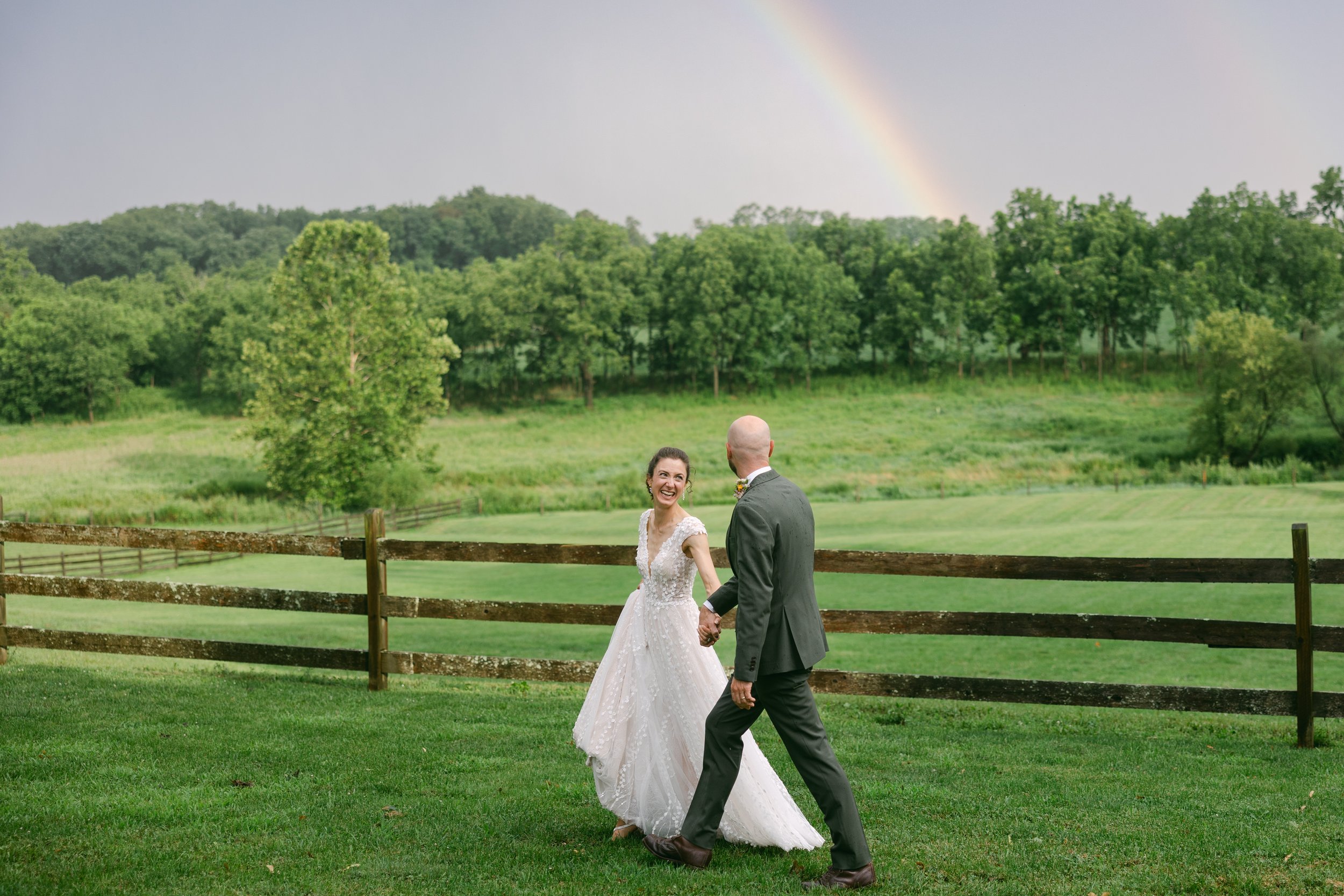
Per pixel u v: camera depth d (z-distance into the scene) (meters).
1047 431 88.56
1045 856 4.27
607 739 4.50
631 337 133.00
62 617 17.70
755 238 128.62
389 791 5.20
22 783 5.12
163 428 110.75
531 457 87.38
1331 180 124.12
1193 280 113.81
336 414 61.56
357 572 34.03
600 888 3.91
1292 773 5.82
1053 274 116.94
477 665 7.71
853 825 3.98
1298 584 6.58
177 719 6.65
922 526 45.12
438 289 137.38
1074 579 6.84
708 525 45.50
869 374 125.50
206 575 33.78
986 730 7.32
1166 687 6.77
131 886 3.82
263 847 4.30
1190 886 3.90
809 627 4.09
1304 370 66.50
